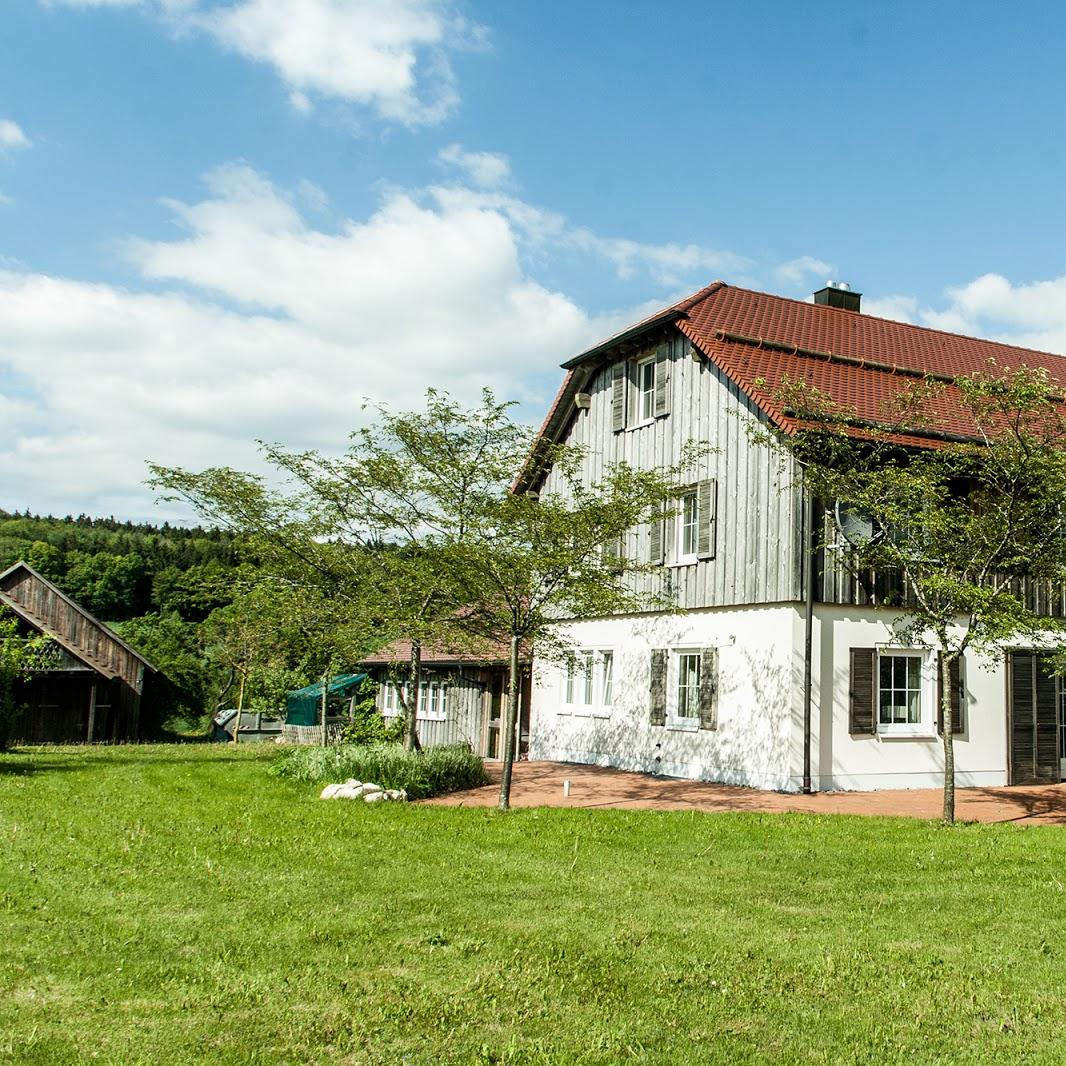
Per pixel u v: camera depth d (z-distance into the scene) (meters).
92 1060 4.85
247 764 19.53
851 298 22.95
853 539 13.41
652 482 14.45
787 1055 5.10
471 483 15.80
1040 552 12.23
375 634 16.80
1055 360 23.58
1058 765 17.83
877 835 11.33
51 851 9.73
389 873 8.88
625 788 16.23
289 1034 5.22
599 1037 5.26
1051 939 7.21
